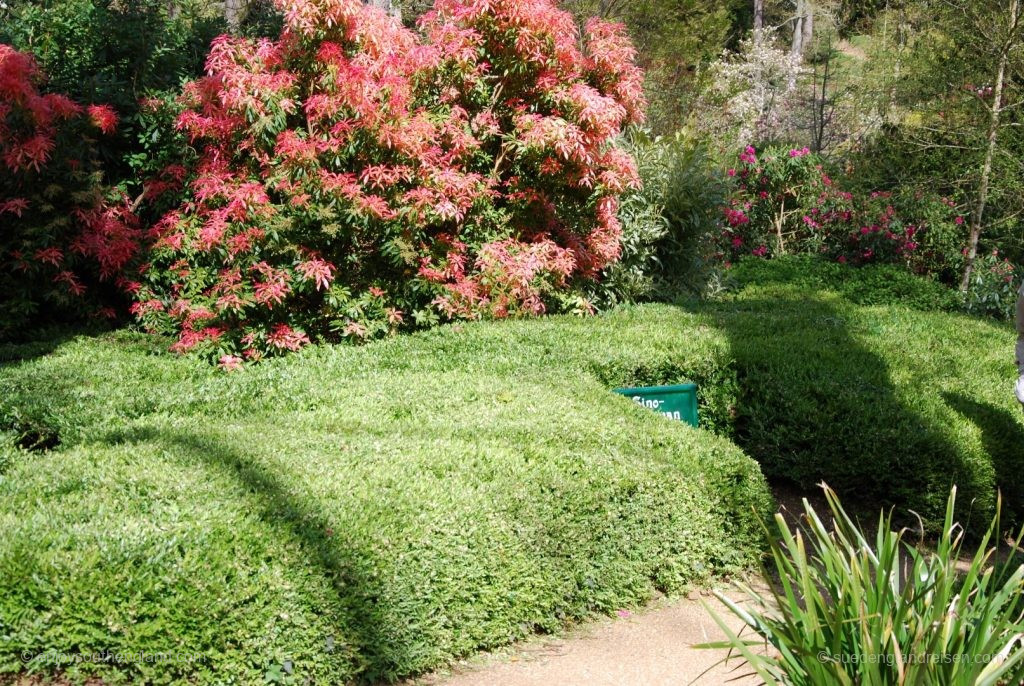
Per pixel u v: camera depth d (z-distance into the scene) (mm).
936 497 5512
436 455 4090
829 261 14102
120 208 7539
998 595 2539
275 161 6738
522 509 3689
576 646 3703
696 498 4422
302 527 3232
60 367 5965
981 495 5531
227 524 3150
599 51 7996
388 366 6035
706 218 10383
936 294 12172
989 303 12312
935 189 14453
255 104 6543
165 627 2838
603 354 6266
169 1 10078
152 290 7352
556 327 6988
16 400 5031
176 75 8391
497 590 3564
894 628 2387
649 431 4922
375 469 3836
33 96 6785
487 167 7660
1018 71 12953
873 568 2773
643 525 4168
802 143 21078
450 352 6254
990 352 8172
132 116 7895
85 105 7734
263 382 5531
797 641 2406
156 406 5035
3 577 2748
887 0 21047
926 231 14000
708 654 3635
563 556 3834
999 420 6094
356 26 6797
